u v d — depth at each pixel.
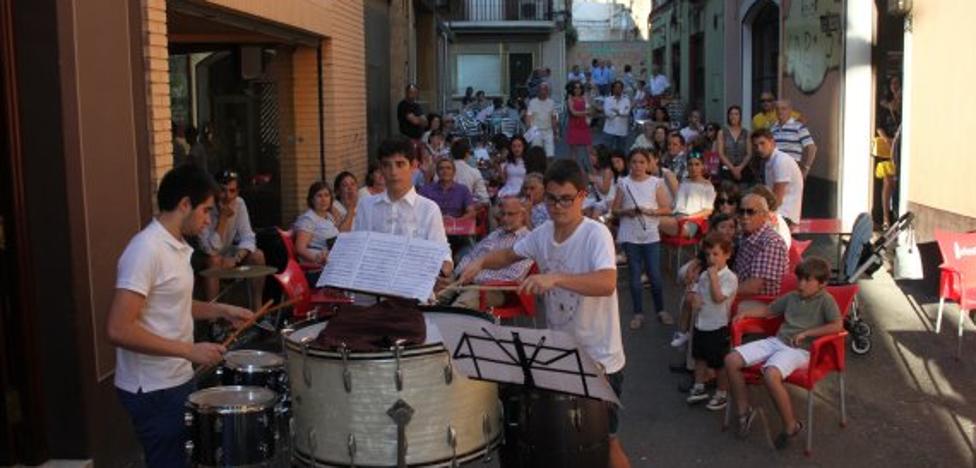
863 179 14.52
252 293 9.07
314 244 9.73
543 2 39.69
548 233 5.21
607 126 22.53
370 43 16.88
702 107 26.83
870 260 9.05
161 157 7.12
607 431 4.82
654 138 19.27
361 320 4.38
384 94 18.39
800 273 6.88
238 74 11.98
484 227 12.91
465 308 5.01
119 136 6.41
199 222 4.77
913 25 12.91
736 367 6.89
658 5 35.75
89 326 5.92
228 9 8.81
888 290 11.22
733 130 15.62
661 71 35.97
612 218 10.45
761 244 7.72
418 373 4.17
